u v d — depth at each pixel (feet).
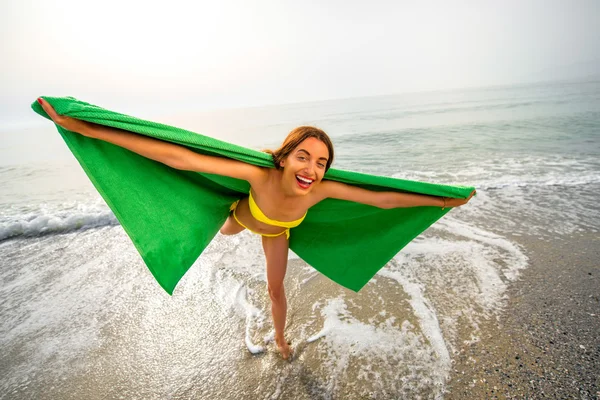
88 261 16.43
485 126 52.24
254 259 15.34
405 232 9.44
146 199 6.86
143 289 13.53
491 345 9.20
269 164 6.98
